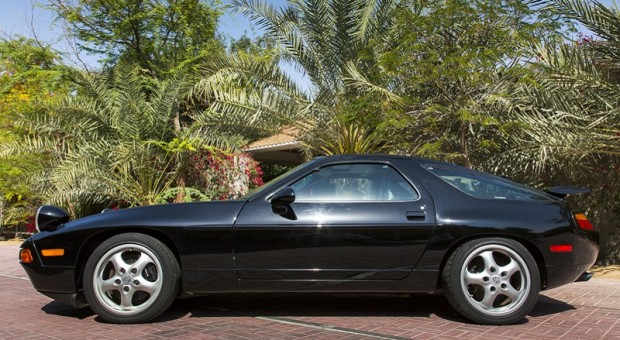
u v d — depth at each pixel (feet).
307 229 14.74
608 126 25.73
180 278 15.03
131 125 43.32
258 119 35.24
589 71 25.38
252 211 15.03
